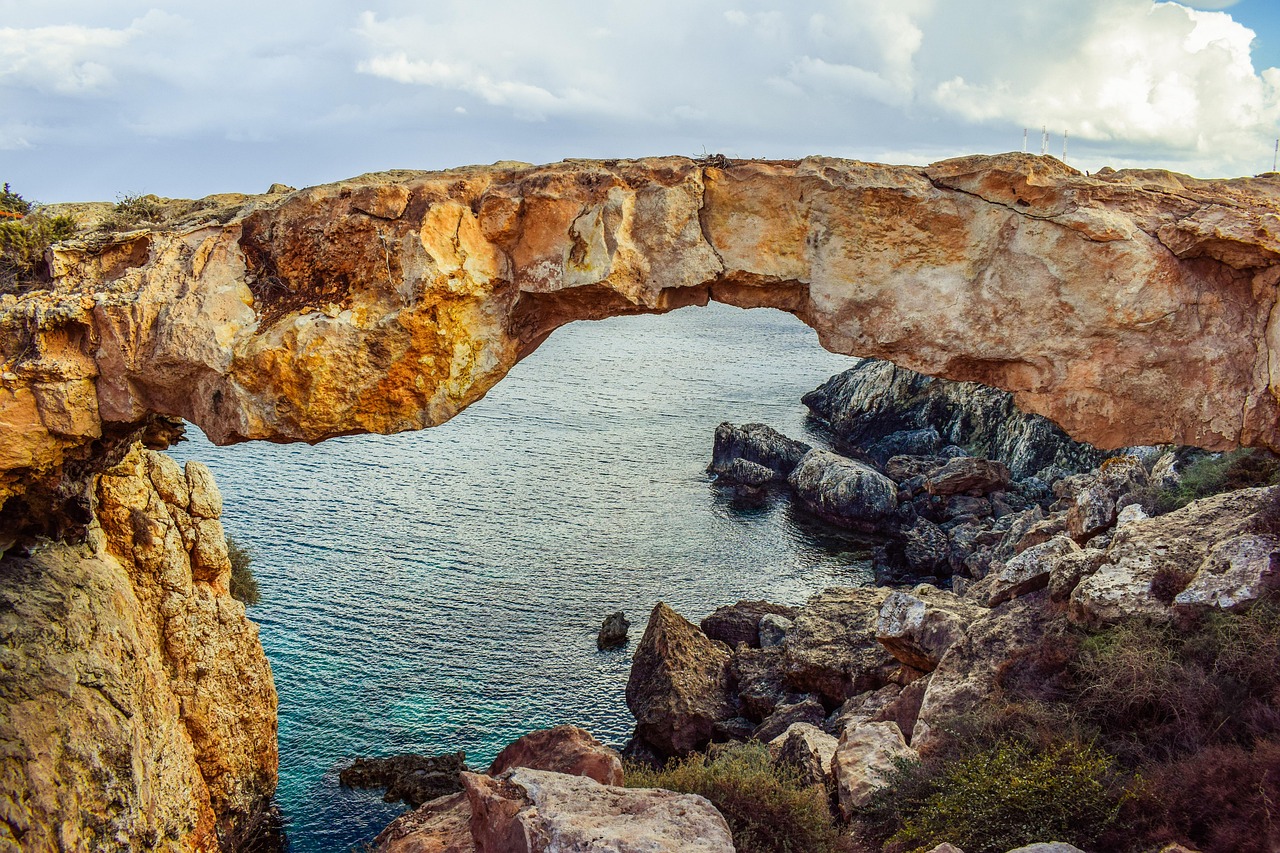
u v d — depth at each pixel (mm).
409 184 13469
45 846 14602
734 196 13570
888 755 18109
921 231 13164
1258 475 26078
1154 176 13609
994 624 19891
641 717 28062
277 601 35844
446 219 13281
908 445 58812
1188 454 31422
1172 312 12344
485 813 12844
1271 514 17609
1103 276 12477
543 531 44781
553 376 81750
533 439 60688
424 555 41031
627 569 41031
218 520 23359
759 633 33031
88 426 13914
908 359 13578
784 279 13664
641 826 12055
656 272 13523
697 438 63094
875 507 46906
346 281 13531
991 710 17156
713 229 13664
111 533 20281
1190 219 12266
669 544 44281
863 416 63375
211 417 13594
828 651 27516
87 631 17297
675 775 17422
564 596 37969
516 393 73812
